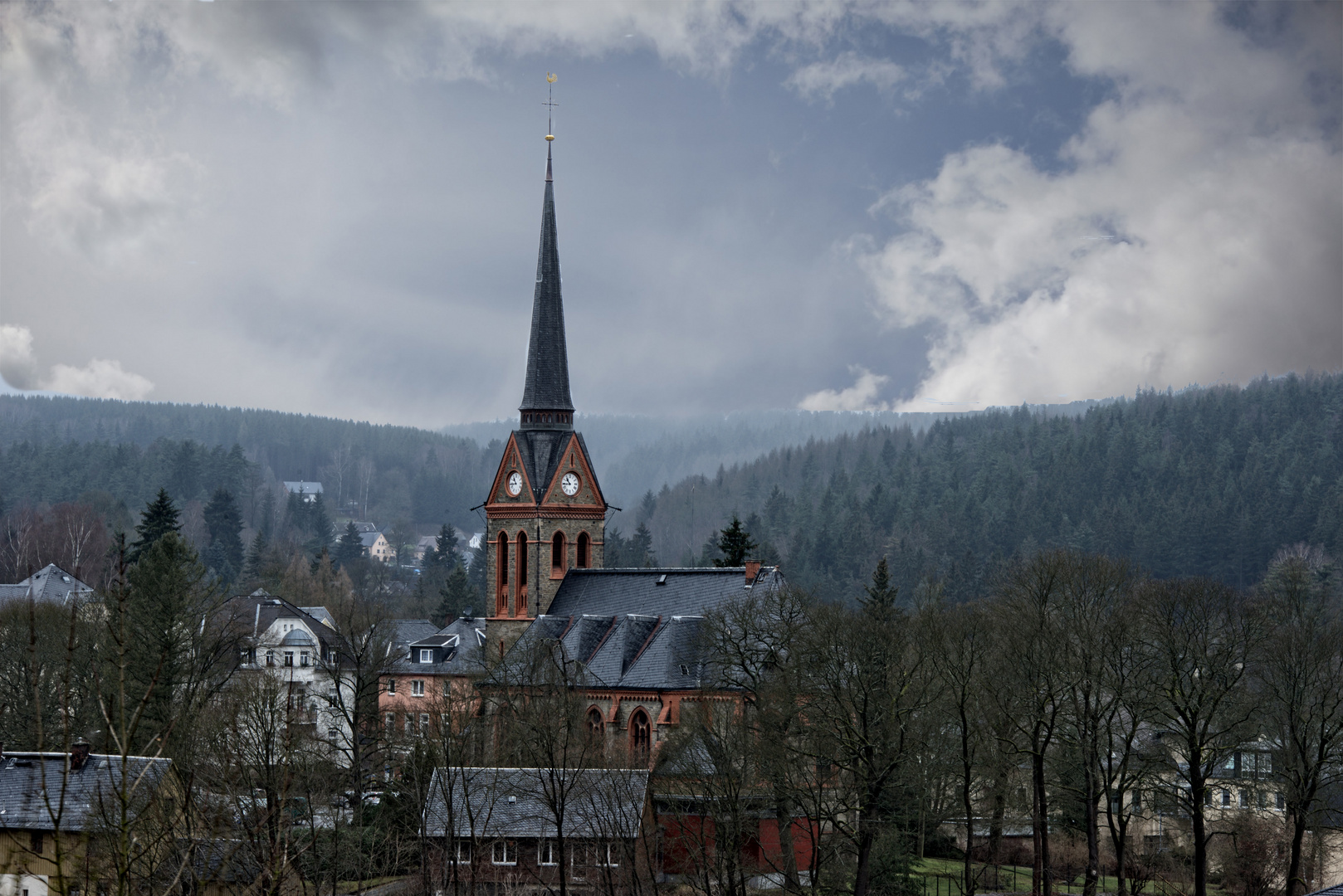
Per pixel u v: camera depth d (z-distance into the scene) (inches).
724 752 2800.2
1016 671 2989.7
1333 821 3432.6
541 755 3097.9
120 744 908.0
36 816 2613.2
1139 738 3789.4
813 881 2701.8
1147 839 3892.7
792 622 3107.8
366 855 2989.7
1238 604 3157.0
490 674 3870.6
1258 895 3161.9
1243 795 3250.5
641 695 3732.8
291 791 2546.8
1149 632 3046.3
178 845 1481.3
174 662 3666.3
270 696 3041.3
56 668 3671.3
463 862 3048.7
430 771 3284.9
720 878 2736.2
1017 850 3816.4
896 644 2864.2
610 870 2827.3
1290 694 2994.6
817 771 2874.0
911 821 3152.1
